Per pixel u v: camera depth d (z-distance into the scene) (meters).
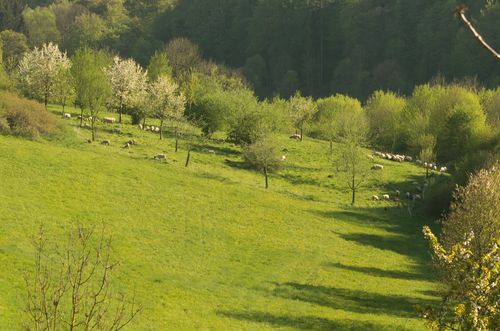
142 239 74.69
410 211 114.38
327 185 127.69
